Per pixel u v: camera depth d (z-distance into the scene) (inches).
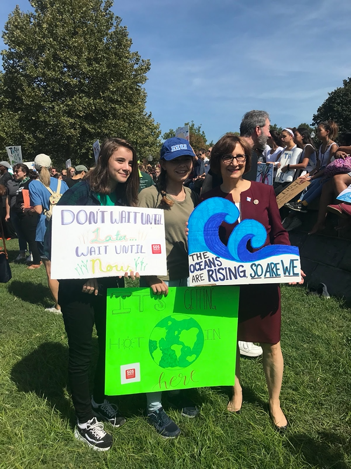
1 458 70.3
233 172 72.5
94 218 67.6
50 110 737.0
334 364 102.7
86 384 73.4
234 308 76.2
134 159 73.2
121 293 70.5
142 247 70.9
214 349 77.0
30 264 251.1
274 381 79.5
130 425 80.5
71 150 823.1
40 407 85.4
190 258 70.9
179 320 74.3
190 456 71.6
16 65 786.2
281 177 223.0
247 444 74.6
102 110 795.4
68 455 71.8
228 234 73.9
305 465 68.9
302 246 205.0
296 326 127.7
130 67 840.3
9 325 136.1
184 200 81.4
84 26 781.9
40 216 145.1
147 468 68.5
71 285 70.2
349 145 196.9
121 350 72.0
